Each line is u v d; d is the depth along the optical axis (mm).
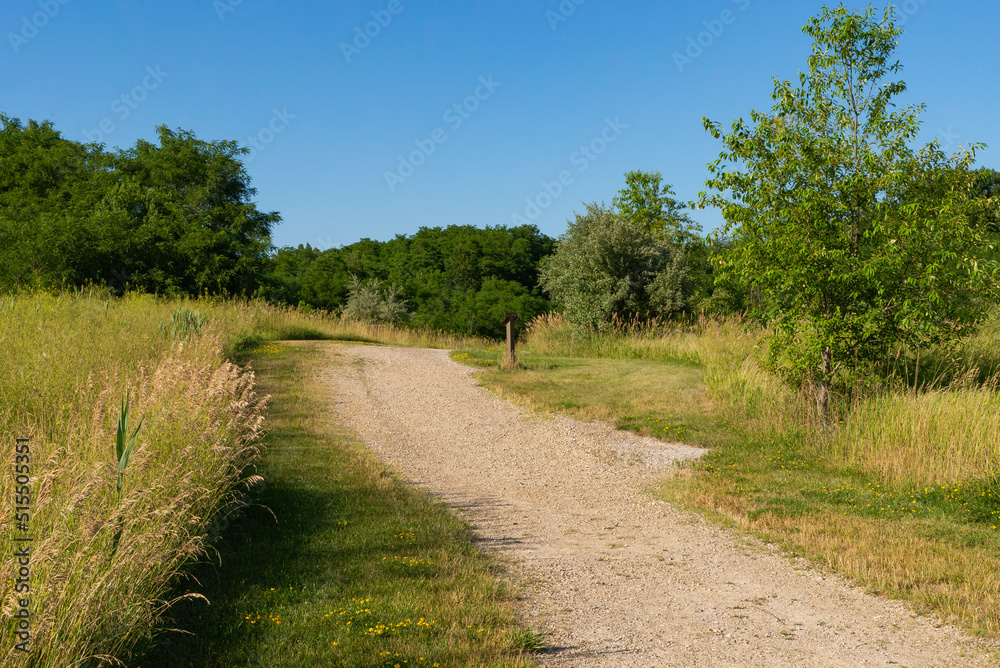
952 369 12227
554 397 13906
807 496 8078
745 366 13273
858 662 4285
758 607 5219
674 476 9195
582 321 21812
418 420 12547
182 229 34656
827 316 10562
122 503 3992
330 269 73438
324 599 4859
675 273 22406
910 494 7906
